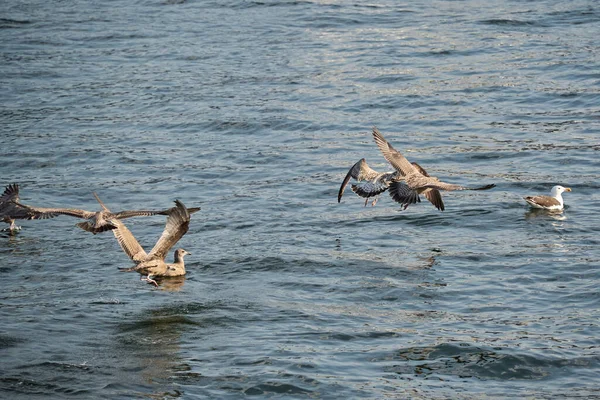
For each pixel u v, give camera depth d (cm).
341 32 4475
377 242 2211
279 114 3316
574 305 1805
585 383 1491
